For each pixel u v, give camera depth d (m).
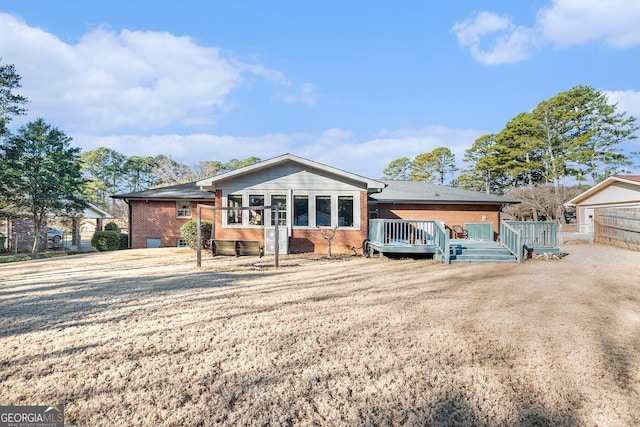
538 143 41.09
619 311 5.52
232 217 14.59
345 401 2.87
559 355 3.78
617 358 3.71
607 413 2.72
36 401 2.86
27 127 20.61
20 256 18.86
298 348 3.97
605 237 17.69
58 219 24.64
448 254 11.35
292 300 6.27
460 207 19.19
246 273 9.44
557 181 40.09
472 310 5.59
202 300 6.26
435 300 6.29
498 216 19.28
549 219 38.91
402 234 13.81
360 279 8.49
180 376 3.29
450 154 60.50
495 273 9.41
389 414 2.71
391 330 4.59
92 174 62.81
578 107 40.00
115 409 2.75
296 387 3.09
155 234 20.05
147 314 5.34
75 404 2.82
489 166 47.47
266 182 14.59
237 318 5.13
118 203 51.00
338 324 4.84
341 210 14.66
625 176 20.75
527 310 5.59
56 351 3.88
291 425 2.56
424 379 3.24
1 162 19.12
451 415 2.70
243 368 3.46
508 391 3.03
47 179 20.12
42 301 6.21
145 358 3.69
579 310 5.59
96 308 5.70
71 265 11.44
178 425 2.55
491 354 3.80
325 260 12.42
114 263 11.77
